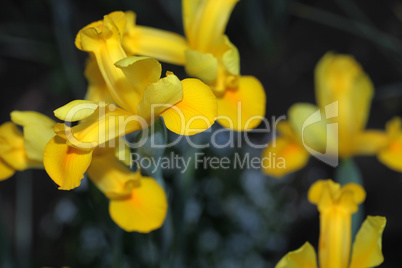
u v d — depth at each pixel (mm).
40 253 1270
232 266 1157
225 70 961
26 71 1568
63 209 1193
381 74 1501
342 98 1112
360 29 1372
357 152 1134
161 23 1582
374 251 916
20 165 975
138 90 922
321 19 1567
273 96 1476
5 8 1543
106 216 971
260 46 1538
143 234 986
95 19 1588
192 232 1128
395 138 1123
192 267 1140
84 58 1479
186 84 923
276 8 1492
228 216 1165
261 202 1179
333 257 930
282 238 1187
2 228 1041
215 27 978
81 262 1155
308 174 1323
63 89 1498
